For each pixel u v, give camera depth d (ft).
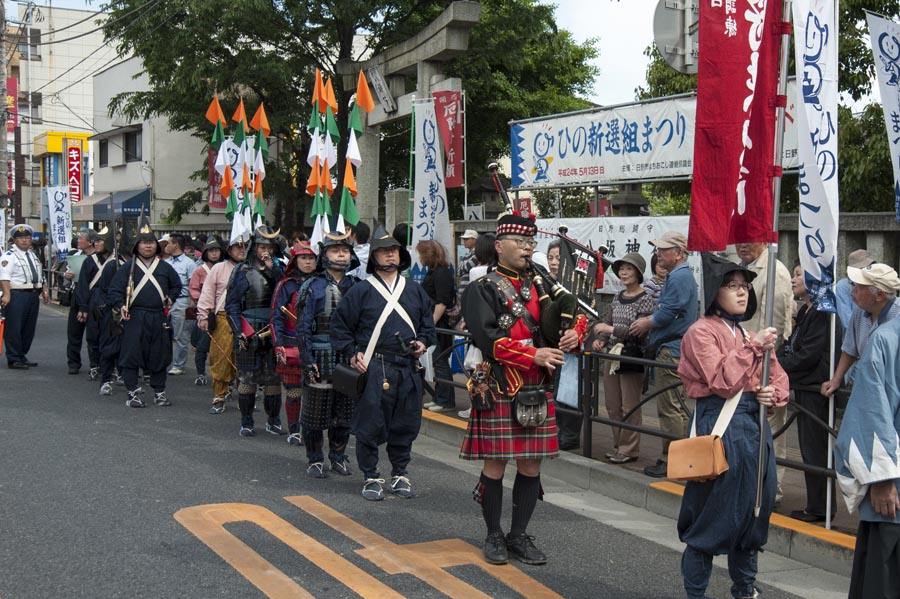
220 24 60.18
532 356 16.02
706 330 14.15
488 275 16.70
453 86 41.04
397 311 20.99
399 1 65.00
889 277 14.57
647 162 32.83
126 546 16.96
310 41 66.69
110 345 34.37
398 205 47.34
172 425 28.96
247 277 27.35
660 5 31.45
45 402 32.37
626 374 23.57
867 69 36.50
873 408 12.03
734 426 13.71
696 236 15.02
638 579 16.22
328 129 32.27
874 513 12.22
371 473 21.03
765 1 15.24
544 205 67.46
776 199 14.98
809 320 18.45
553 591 15.44
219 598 14.55
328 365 22.44
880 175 35.24
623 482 21.66
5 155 71.20
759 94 15.29
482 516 19.90
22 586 14.90
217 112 40.57
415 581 15.60
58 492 20.53
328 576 15.67
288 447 26.32
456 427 27.50
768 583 16.37
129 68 104.01
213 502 20.06
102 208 101.50
